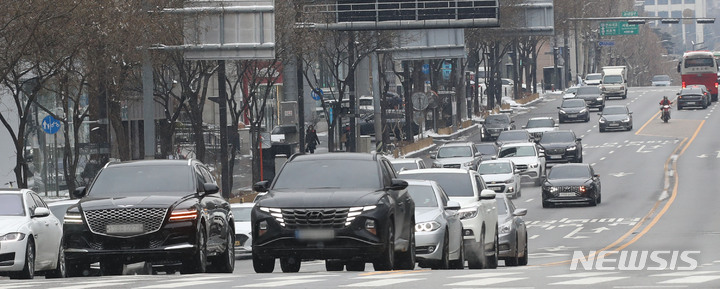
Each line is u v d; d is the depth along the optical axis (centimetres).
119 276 4462
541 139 17400
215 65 12500
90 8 8019
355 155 4872
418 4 12469
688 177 15312
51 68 8319
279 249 4466
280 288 3394
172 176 5081
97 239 4716
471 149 15125
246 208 8712
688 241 8962
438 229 5234
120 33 8531
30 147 12694
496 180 13462
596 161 17800
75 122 9138
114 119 10675
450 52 15688
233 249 5447
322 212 4450
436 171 6288
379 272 4316
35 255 5291
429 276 3988
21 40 7888
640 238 9375
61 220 6506
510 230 6588
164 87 12512
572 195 12456
